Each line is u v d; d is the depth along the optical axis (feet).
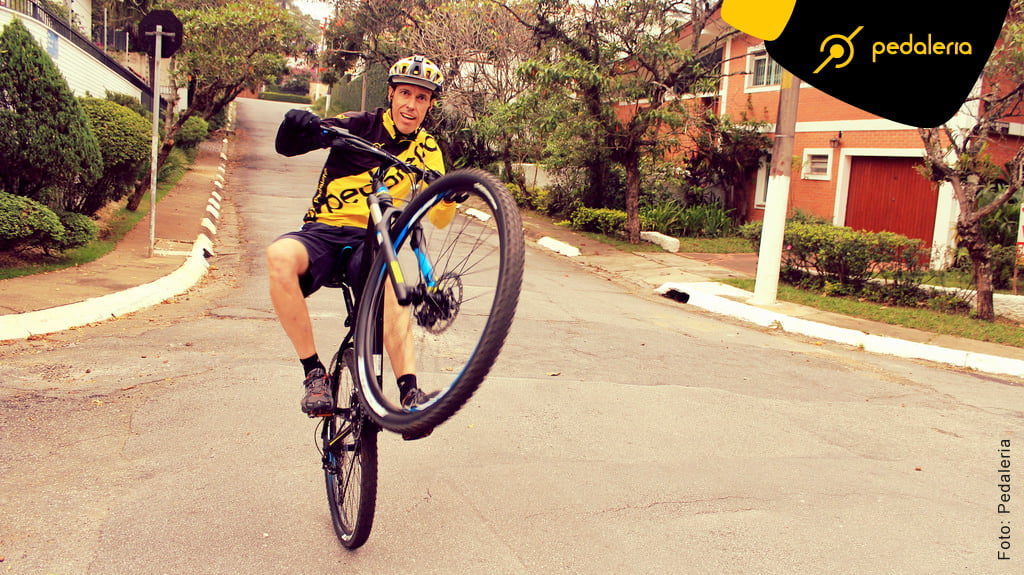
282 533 12.48
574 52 56.03
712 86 56.24
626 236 64.69
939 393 24.32
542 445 17.10
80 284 31.32
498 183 8.55
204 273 38.96
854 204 60.13
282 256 11.32
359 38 110.11
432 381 10.43
